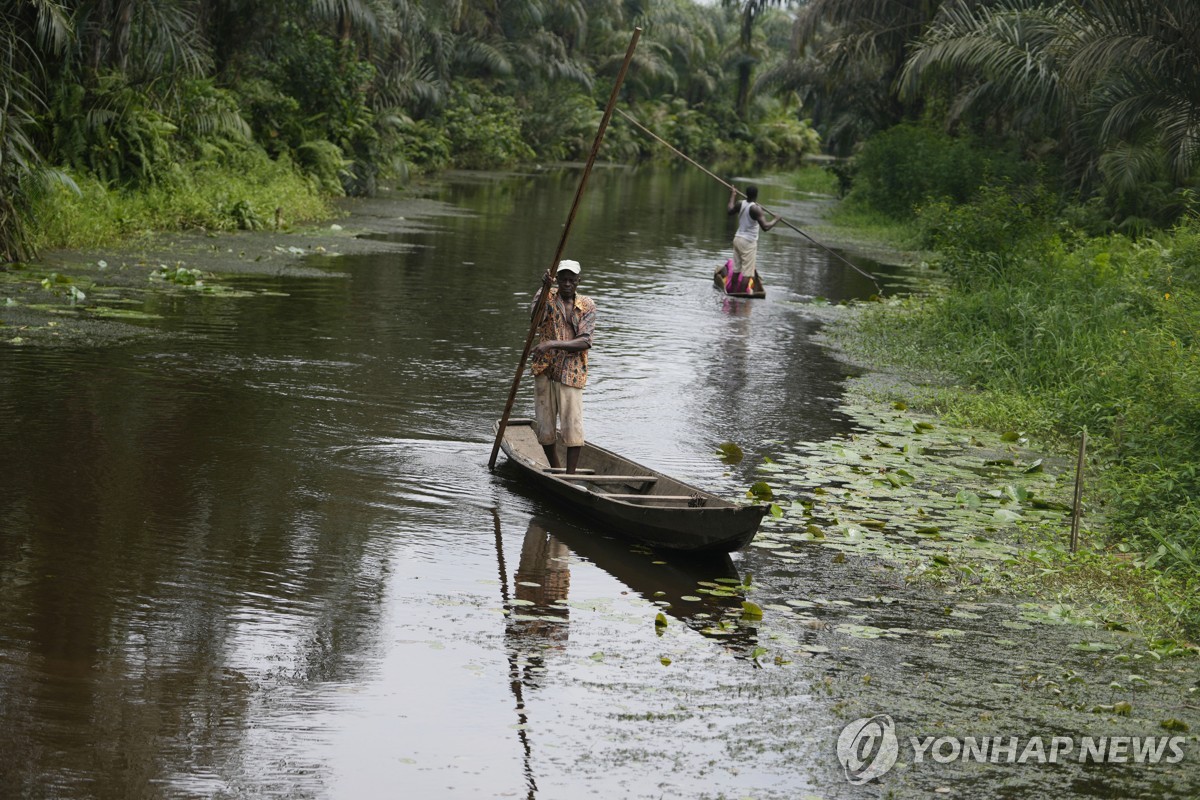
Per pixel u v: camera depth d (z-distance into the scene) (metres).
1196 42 17.45
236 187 21.28
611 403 10.51
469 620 5.84
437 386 10.53
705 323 15.03
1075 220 21.61
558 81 55.75
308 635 5.53
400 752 4.56
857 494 8.30
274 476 7.75
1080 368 11.27
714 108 73.69
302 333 12.30
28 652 5.11
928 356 13.43
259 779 4.31
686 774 4.51
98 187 17.83
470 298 15.48
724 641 5.77
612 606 6.16
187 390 9.66
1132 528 7.72
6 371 9.70
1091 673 5.62
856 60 32.47
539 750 4.63
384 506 7.38
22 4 15.68
